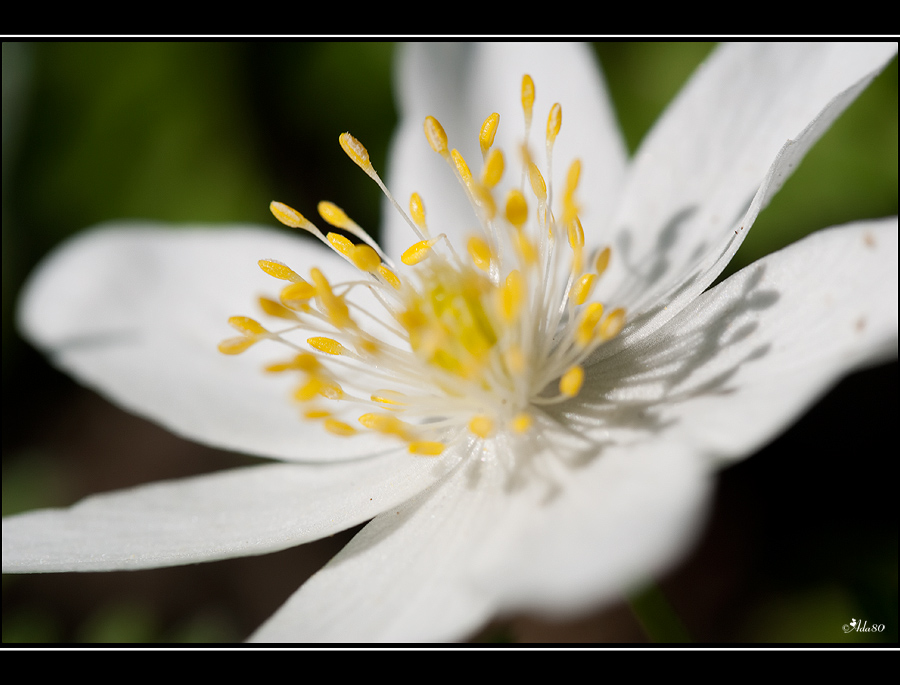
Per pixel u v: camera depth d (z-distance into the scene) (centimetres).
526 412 8
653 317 8
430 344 8
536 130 9
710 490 8
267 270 9
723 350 8
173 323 10
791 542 10
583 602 7
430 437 9
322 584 8
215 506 9
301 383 9
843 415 10
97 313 10
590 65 9
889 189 10
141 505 9
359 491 9
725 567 10
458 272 9
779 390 8
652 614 9
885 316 8
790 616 10
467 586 8
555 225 9
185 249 10
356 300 9
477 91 10
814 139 8
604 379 8
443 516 8
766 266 8
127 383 9
